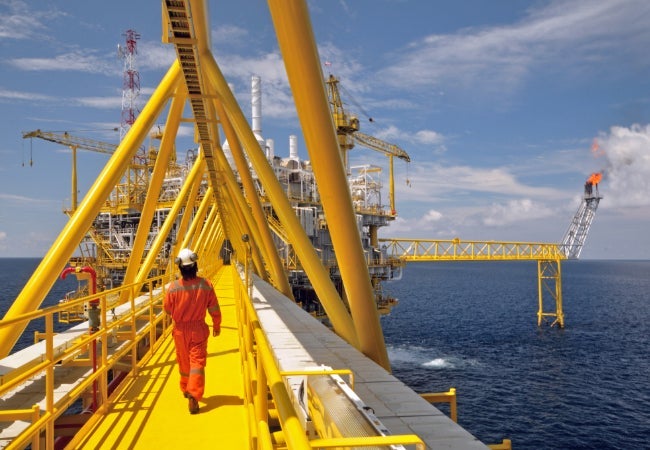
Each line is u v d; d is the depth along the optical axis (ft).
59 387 20.33
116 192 246.88
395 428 14.38
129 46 258.37
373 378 20.26
